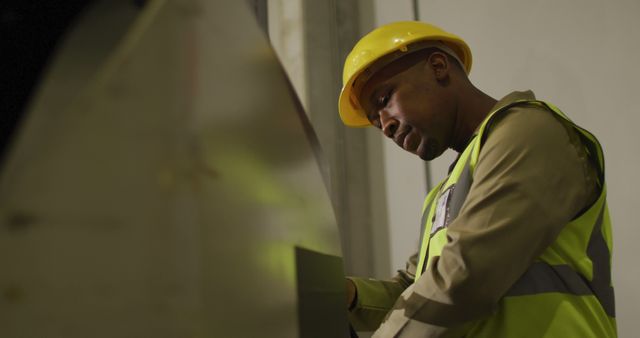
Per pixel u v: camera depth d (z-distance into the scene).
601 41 1.70
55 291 0.28
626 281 1.58
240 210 0.38
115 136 0.31
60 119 0.30
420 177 2.42
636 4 1.62
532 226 0.86
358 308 1.30
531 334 0.90
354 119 1.57
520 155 0.90
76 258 0.29
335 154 2.70
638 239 1.55
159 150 0.33
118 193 0.31
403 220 2.49
